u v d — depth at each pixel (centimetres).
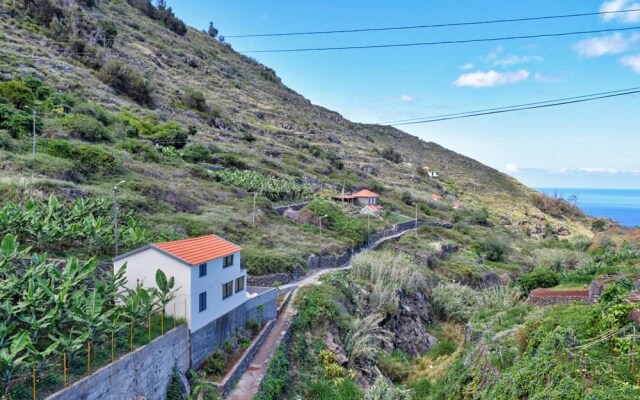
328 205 6506
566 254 6259
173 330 1945
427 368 3183
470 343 2875
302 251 4578
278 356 2534
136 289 2038
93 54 8631
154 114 7862
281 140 11006
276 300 3077
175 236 3278
